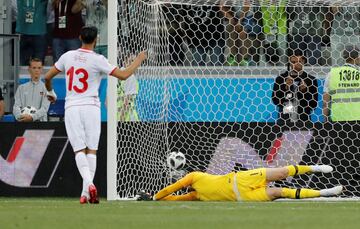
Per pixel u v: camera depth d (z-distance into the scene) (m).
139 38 50.47
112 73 37.91
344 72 52.56
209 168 49.59
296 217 27.42
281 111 52.97
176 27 56.88
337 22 58.44
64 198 48.34
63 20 62.66
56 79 60.41
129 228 23.31
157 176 48.81
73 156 49.88
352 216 28.08
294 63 52.88
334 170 49.16
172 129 50.09
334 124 49.34
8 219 26.86
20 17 63.25
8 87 60.16
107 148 46.09
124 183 48.03
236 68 57.03
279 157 49.56
